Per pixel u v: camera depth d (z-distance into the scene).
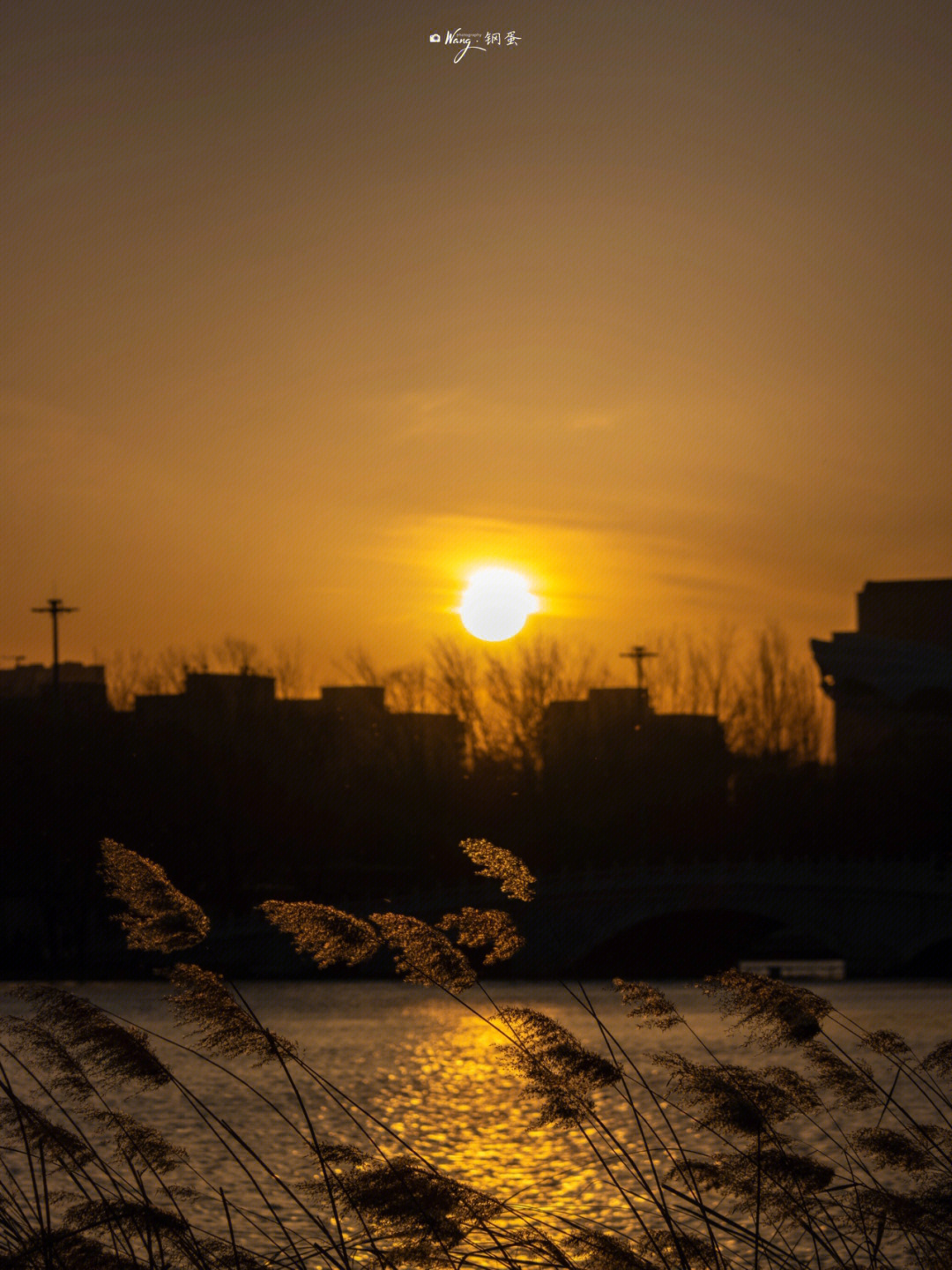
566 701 140.38
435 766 132.12
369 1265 9.91
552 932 103.19
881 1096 11.18
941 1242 10.24
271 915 10.57
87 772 104.38
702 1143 34.97
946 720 173.62
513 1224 11.30
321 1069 59.56
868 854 123.25
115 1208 9.88
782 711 154.62
